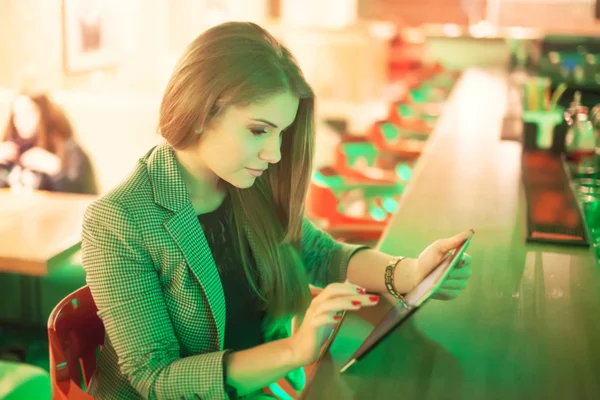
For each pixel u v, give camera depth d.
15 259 2.24
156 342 1.26
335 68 6.93
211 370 1.21
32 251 2.28
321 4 9.41
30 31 4.85
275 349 1.21
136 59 6.34
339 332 1.29
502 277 1.53
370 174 3.90
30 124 4.35
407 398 1.04
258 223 1.45
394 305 1.42
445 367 1.14
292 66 1.22
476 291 1.45
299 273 1.52
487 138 3.14
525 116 2.77
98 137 4.59
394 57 8.20
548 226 1.84
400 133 4.93
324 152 6.36
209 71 1.17
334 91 6.97
